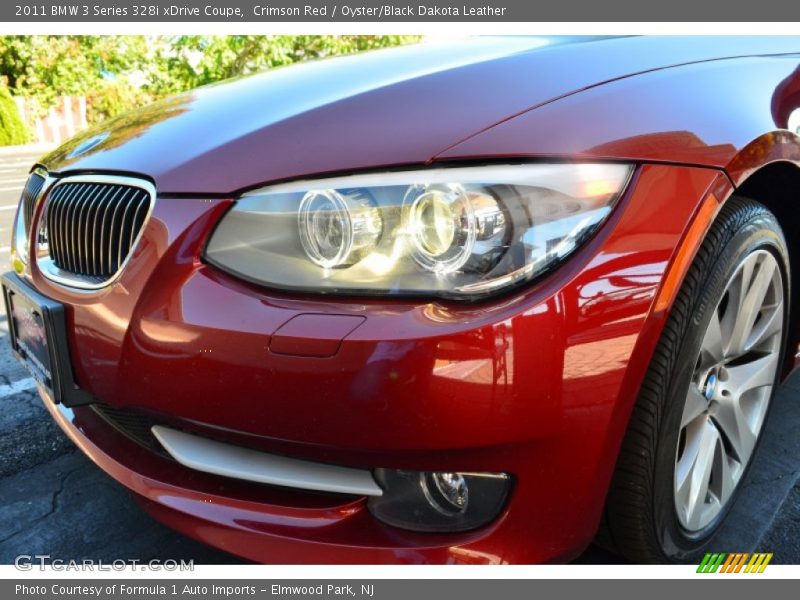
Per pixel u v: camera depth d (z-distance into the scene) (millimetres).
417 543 1115
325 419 1024
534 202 1040
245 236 1140
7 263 4340
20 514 1692
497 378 984
